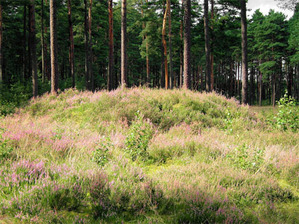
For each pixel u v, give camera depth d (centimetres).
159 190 400
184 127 937
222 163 583
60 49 3603
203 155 641
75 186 390
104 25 3397
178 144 710
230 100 1424
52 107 1323
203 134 876
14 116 1155
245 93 1895
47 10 2719
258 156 580
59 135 717
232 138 810
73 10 2847
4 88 1964
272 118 1124
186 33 1661
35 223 306
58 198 369
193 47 3403
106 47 3647
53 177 436
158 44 3606
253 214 375
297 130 915
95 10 2958
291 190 480
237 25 2956
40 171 452
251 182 484
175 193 410
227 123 952
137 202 380
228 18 2941
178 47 3512
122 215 349
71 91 1573
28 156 535
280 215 380
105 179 411
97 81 3894
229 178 497
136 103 1147
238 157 604
